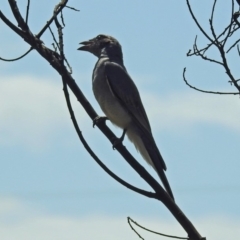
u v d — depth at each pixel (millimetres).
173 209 8180
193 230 7934
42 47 9594
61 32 8461
